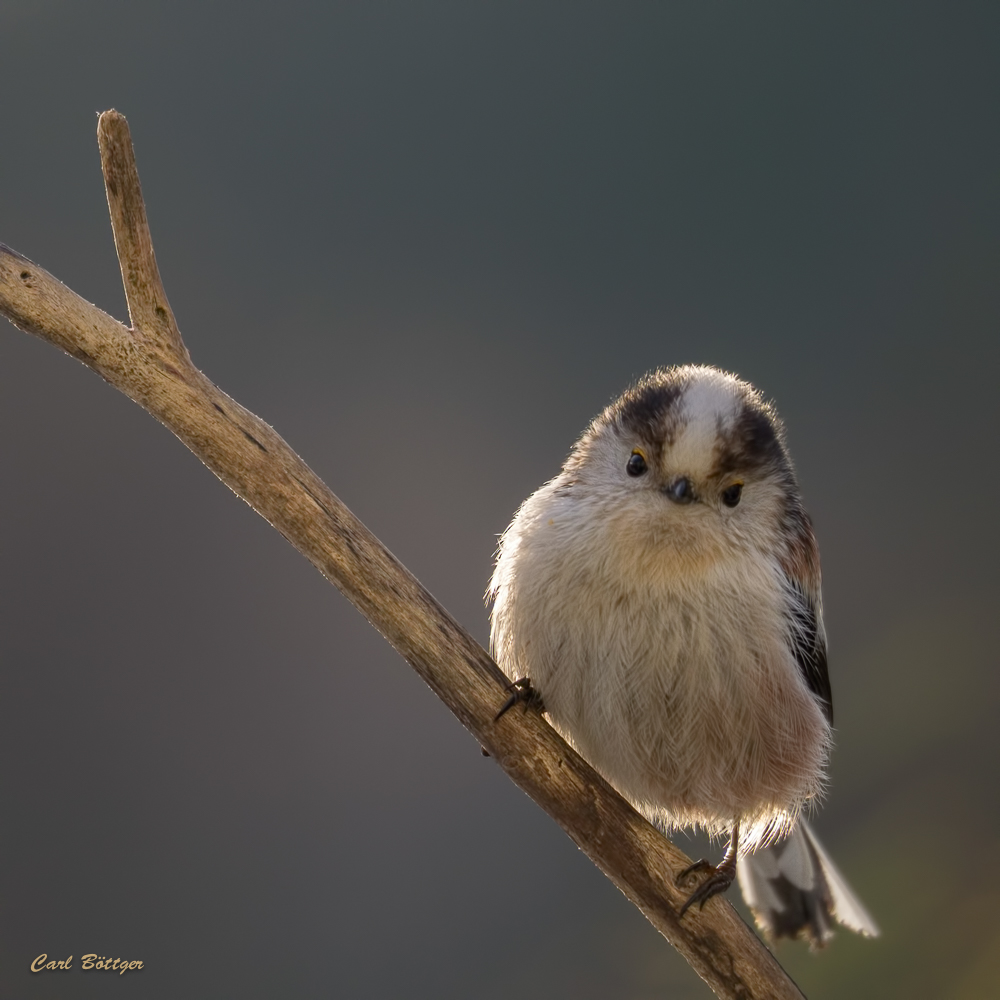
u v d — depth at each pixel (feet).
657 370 8.20
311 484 8.07
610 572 8.11
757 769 8.13
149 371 8.06
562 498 8.13
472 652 8.08
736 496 8.12
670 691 8.11
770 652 8.11
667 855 8.08
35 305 8.05
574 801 8.08
